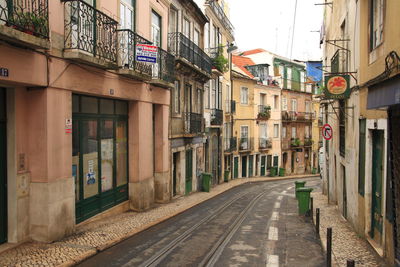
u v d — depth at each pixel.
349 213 10.60
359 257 7.18
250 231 9.88
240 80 30.84
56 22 7.67
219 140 25.34
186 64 15.98
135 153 12.13
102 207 10.46
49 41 7.01
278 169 37.97
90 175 9.77
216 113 23.84
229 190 22.20
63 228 7.98
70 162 8.24
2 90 7.10
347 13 11.10
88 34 8.55
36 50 7.06
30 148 7.48
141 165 12.34
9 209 7.19
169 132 15.31
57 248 7.22
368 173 8.12
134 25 11.68
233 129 29.67
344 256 7.27
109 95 9.98
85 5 8.50
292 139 40.97
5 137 7.15
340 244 8.19
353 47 10.02
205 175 20.03
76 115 9.07
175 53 15.34
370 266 6.61
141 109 12.30
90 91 9.01
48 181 7.46
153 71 13.09
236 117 30.47
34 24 6.61
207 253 7.62
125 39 10.62
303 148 43.50
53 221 7.62
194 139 19.14
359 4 9.03
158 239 8.69
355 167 9.56
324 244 8.09
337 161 13.73
